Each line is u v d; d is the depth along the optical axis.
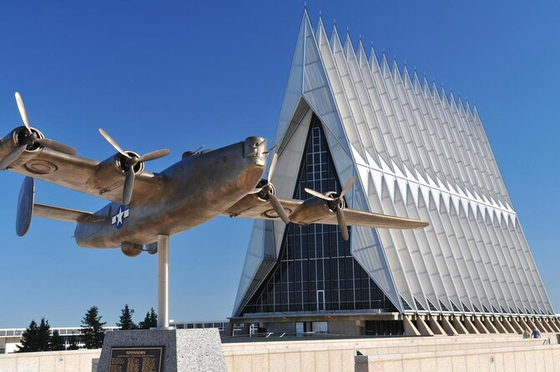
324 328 63.50
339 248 65.44
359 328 61.69
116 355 16.38
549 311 93.88
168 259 17.98
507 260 89.06
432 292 63.62
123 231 19.09
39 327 62.66
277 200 18.45
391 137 73.81
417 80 89.31
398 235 65.38
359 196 63.09
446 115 94.25
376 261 61.81
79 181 17.17
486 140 106.56
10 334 74.00
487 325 70.56
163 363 15.55
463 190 86.06
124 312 72.31
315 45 69.56
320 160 67.81
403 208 67.50
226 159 15.98
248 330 68.00
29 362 22.61
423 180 76.06
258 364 20.27
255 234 68.75
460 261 74.56
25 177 19.59
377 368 18.45
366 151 69.06
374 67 79.19
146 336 16.03
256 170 15.59
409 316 59.28
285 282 67.44
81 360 24.47
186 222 17.45
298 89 68.56
